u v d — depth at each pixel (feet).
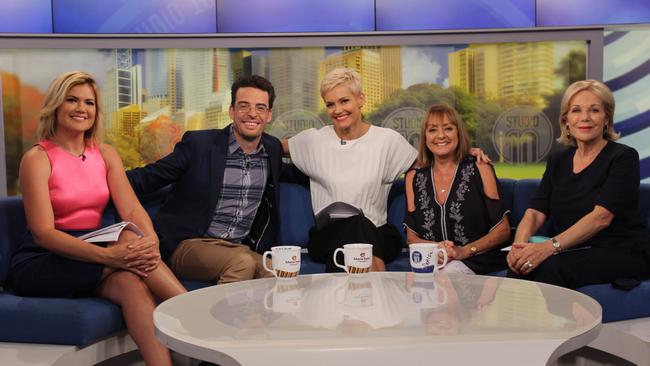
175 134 12.73
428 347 3.55
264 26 13.01
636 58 13.35
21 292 6.96
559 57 12.71
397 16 13.07
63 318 6.24
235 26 13.01
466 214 8.29
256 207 8.65
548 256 7.09
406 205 8.75
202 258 7.87
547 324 3.98
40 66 12.37
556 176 8.05
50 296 6.81
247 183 8.60
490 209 8.29
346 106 8.82
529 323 4.00
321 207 9.00
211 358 3.62
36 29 12.70
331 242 8.34
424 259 5.82
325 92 8.93
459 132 8.49
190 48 12.69
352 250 5.90
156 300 6.91
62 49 12.40
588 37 12.70
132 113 12.63
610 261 7.00
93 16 12.75
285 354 3.51
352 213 8.74
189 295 5.06
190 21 12.92
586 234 7.16
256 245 8.64
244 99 8.41
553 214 7.93
